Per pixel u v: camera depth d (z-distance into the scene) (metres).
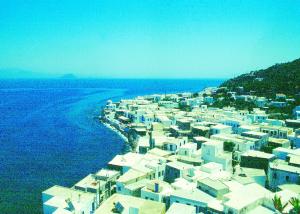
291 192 61.31
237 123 141.50
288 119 153.88
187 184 72.44
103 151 145.12
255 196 60.06
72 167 120.81
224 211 56.62
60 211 59.62
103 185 76.88
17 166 121.62
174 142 109.44
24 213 81.81
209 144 95.06
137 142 141.00
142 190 70.44
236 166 92.38
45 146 154.50
